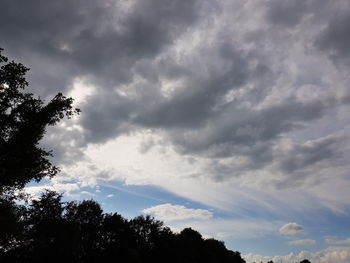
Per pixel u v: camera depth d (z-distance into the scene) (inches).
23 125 936.9
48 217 2361.0
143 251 3693.4
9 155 912.3
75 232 2477.9
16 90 947.3
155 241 3841.0
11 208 1026.7
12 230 1040.8
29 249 2071.9
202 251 4473.4
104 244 3629.4
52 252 2326.5
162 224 4037.9
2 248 1106.1
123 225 3838.6
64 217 2645.2
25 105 960.9
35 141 975.0
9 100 939.3
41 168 980.6
